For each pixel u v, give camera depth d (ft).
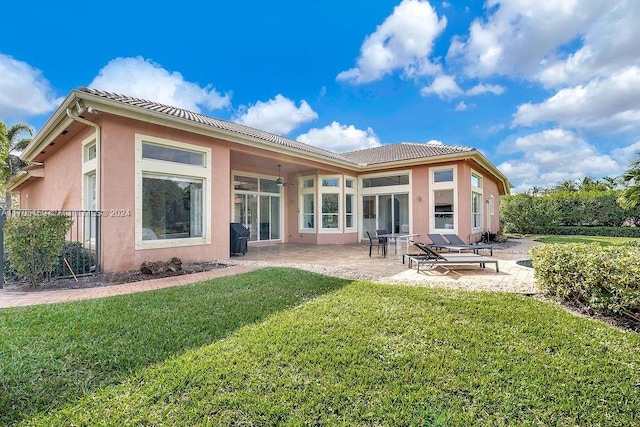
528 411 7.89
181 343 11.34
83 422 7.30
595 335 12.16
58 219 21.11
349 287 19.29
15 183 52.95
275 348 10.91
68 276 22.31
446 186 43.57
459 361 10.18
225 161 32.35
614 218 64.03
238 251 36.88
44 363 9.75
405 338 11.85
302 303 16.26
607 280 14.17
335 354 10.58
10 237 19.88
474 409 7.94
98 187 24.27
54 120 26.66
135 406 7.88
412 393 8.53
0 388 8.50
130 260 24.95
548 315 14.20
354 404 8.09
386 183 50.03
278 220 54.39
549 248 17.92
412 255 28.84
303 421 7.45
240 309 15.17
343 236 51.39
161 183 27.43
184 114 33.01
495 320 13.64
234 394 8.37
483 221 54.03
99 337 11.76
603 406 8.09
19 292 18.76
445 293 17.83
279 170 52.11
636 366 9.94
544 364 10.02
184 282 21.31
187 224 29.32
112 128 24.04
